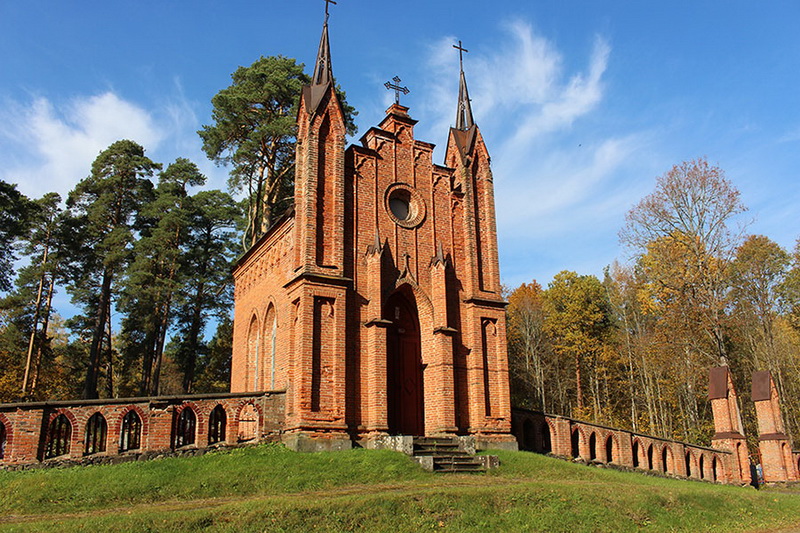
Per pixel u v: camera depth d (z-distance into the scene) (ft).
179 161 180.96
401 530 47.50
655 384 189.06
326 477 62.08
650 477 87.86
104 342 182.39
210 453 68.64
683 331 148.77
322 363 77.30
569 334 200.54
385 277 88.07
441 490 55.01
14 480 54.60
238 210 183.62
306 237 80.33
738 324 155.33
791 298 179.83
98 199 165.07
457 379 89.56
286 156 139.74
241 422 86.94
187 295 174.29
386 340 86.58
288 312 82.23
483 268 97.55
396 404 88.89
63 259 159.53
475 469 71.41
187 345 176.76
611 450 98.78
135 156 170.40
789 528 65.10
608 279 218.38
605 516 56.65
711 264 136.67
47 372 173.99
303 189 83.82
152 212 165.27
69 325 169.27
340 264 81.82
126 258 158.30
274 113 133.90
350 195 88.12
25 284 156.56
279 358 88.02
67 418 63.36
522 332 211.41
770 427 112.88
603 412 198.80
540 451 93.35
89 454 64.13
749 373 183.62
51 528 41.09
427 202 95.81
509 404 91.15
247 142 129.70
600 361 200.44
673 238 141.18
